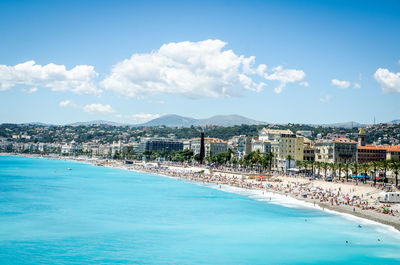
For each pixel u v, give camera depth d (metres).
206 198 159.75
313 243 90.38
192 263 75.94
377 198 140.12
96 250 82.25
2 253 78.94
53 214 115.94
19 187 184.12
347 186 174.38
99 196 158.88
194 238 93.38
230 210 130.25
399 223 104.38
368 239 93.31
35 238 89.75
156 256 79.44
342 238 94.31
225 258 79.31
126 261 76.00
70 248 83.12
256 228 104.00
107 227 101.81
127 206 134.12
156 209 129.50
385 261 78.44
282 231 101.06
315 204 143.50
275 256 81.00
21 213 116.00
